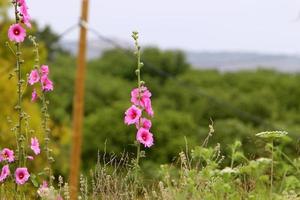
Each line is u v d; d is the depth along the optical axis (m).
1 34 14.41
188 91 49.50
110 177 5.08
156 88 50.88
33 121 14.10
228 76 57.66
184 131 33.59
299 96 53.06
